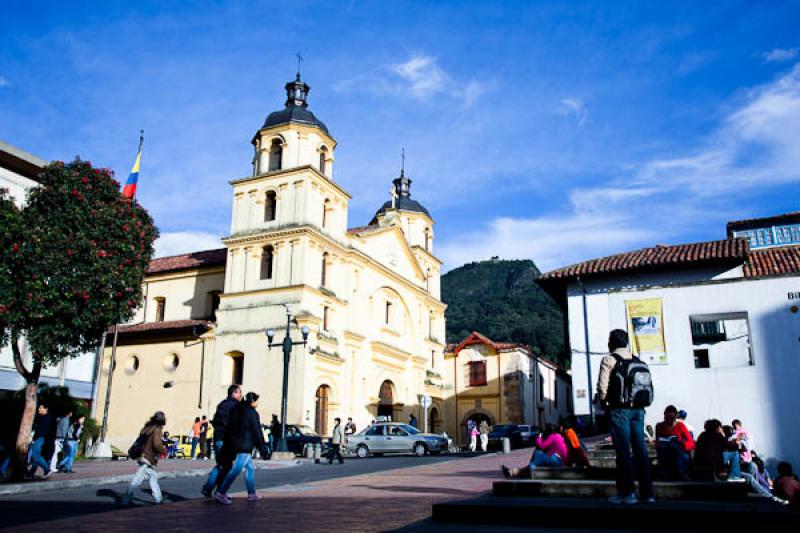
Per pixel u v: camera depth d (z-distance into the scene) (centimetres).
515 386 4934
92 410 2872
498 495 937
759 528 653
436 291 5272
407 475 1641
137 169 3288
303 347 3394
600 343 2806
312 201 3716
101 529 761
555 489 909
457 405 5109
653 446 1541
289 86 4012
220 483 1110
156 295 4322
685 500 853
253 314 3603
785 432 1723
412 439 3031
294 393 3356
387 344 4169
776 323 1786
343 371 3753
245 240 3738
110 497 1325
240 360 3653
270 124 3881
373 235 4325
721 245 2947
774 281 1814
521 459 2194
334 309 3756
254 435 1094
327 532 705
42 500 1281
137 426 3816
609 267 2878
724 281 1855
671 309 1886
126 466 2231
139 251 1786
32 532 747
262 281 3647
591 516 711
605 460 1381
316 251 3678
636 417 802
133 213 1814
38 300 1573
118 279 1709
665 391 1838
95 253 1669
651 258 2917
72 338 1673
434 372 4909
